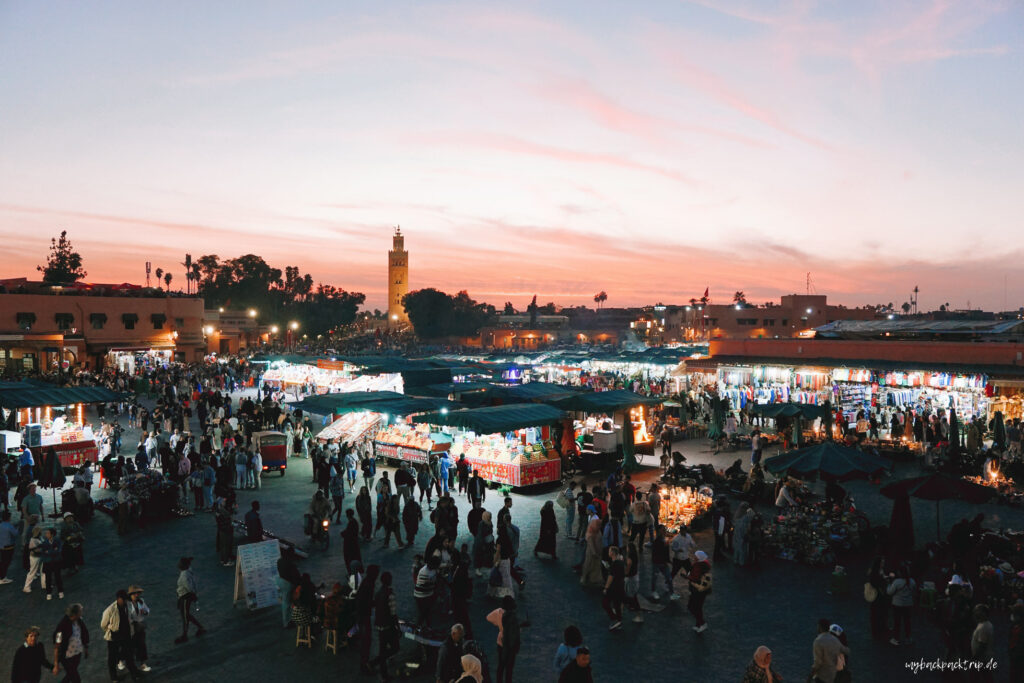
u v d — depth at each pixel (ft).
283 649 40.50
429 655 39.14
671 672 37.01
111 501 71.15
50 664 34.53
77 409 104.22
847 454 57.47
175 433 89.04
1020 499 68.80
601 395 92.43
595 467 86.74
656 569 47.16
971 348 105.09
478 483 67.67
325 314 564.30
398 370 126.62
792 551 55.01
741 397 126.82
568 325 629.92
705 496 66.23
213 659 39.17
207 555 56.39
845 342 122.72
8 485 71.26
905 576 40.09
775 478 80.23
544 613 44.93
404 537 61.31
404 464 88.43
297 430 108.06
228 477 67.31
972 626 37.06
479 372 146.00
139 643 37.55
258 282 483.10
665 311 484.74
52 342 178.91
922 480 51.13
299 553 55.21
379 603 37.01
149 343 224.53
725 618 44.01
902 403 109.19
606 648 39.88
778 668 37.22
